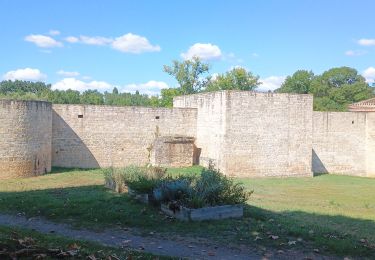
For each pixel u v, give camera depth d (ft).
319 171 95.40
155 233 32.63
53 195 46.73
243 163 79.00
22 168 66.95
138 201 42.22
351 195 62.95
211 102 83.56
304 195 60.59
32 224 34.88
